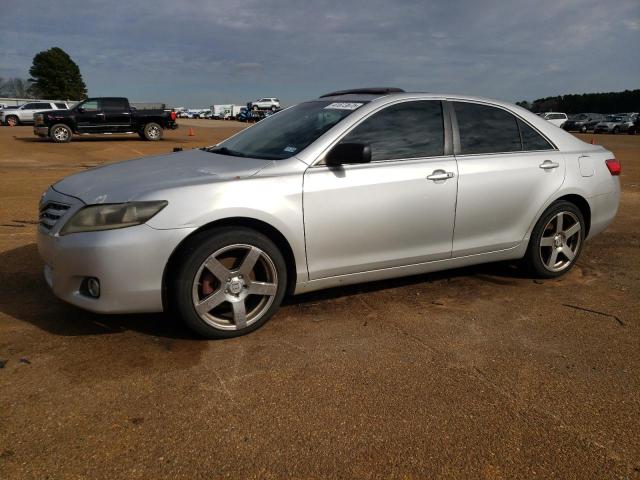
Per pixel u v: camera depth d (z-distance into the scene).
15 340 3.33
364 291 4.41
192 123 56.03
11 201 7.93
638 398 2.87
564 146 4.80
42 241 3.37
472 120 4.37
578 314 4.02
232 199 3.30
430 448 2.42
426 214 4.01
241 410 2.67
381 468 2.29
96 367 3.03
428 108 4.20
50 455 2.30
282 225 3.46
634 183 11.44
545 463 2.35
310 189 3.55
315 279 3.73
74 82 96.44
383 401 2.78
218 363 3.12
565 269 4.85
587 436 2.54
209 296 3.32
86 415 2.59
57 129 21.88
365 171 3.77
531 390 2.93
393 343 3.46
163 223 3.14
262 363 3.14
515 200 4.42
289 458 2.33
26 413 2.58
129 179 3.43
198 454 2.34
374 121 3.93
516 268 5.14
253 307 3.57
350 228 3.72
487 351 3.38
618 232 6.79
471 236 4.30
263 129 4.41
